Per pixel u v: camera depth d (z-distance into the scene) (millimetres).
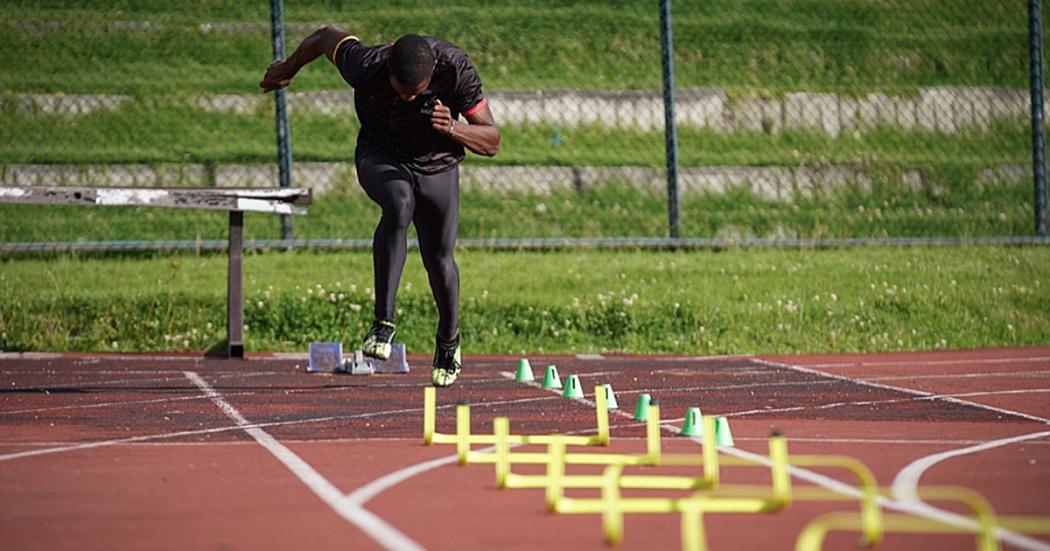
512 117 54125
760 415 22531
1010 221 52281
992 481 15430
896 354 34906
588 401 24312
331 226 46375
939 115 59750
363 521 12297
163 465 16031
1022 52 65688
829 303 37812
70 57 54219
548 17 61938
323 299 35594
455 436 18172
